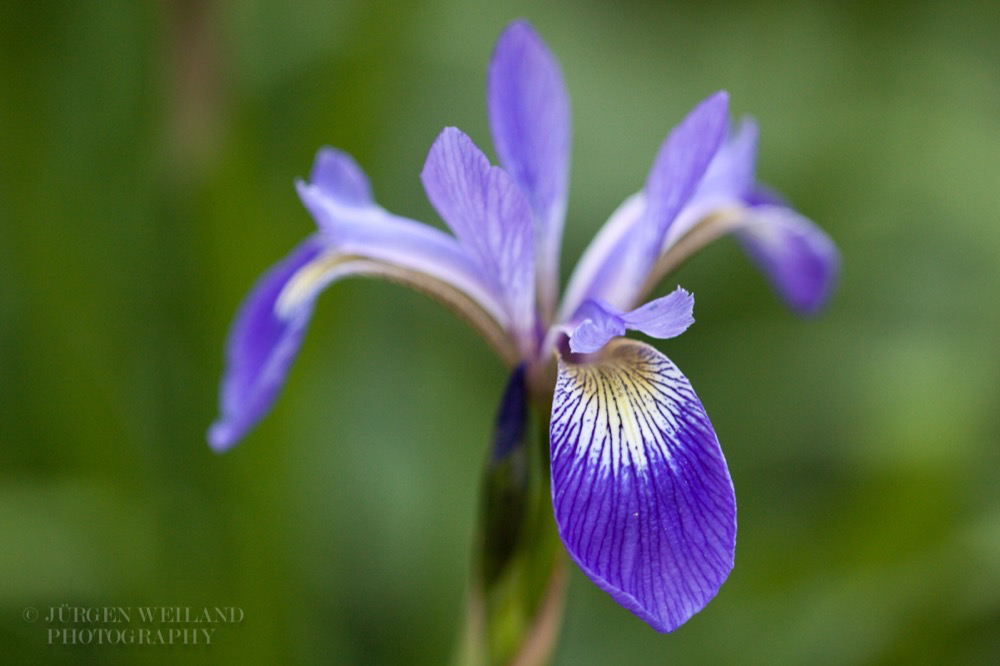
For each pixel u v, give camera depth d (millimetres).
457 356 499
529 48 371
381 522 452
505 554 359
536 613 362
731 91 575
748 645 438
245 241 435
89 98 473
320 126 447
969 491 440
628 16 609
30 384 442
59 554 418
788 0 582
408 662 437
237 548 423
